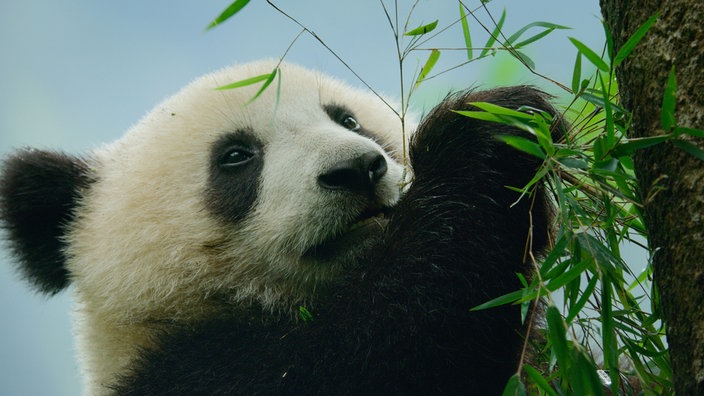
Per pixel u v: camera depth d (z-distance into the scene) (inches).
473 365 160.6
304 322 179.9
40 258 216.2
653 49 111.5
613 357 130.2
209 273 198.8
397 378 160.4
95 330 208.5
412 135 179.3
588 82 137.9
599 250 130.4
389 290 163.0
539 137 133.0
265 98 202.8
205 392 176.6
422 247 162.7
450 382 161.0
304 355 167.9
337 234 177.6
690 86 106.7
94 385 209.2
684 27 107.7
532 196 160.7
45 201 216.7
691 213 106.7
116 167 222.5
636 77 114.3
